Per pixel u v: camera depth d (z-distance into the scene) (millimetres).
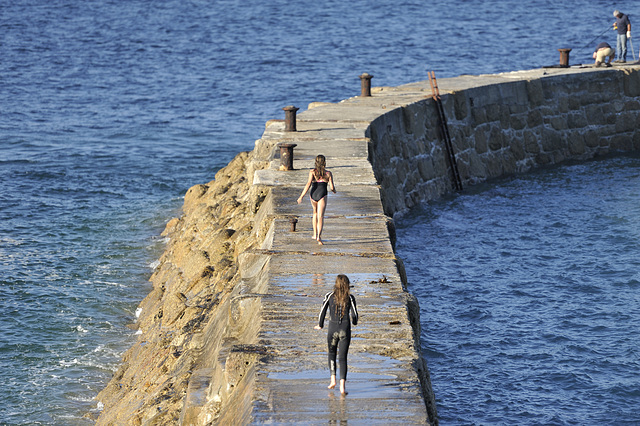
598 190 61031
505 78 69625
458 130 63031
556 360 34312
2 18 198250
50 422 31953
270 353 21812
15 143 82438
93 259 49844
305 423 18234
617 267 44438
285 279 27141
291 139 48469
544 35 161375
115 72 131875
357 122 52594
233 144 84375
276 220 33781
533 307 39750
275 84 119938
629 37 76500
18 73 129875
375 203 36250
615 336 36219
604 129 72625
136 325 40781
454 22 182250
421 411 18828
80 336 39500
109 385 34344
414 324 25250
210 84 120938
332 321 19625
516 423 29719
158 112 101438
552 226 52406
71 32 178750
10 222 56344
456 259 46688
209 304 36281
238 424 19188
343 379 19391
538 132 68875
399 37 163000
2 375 35406
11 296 43438
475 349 35531
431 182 59906
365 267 28391
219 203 50594
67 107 104125
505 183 63969
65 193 64625
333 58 141125
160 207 61594
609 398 31219
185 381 28547
